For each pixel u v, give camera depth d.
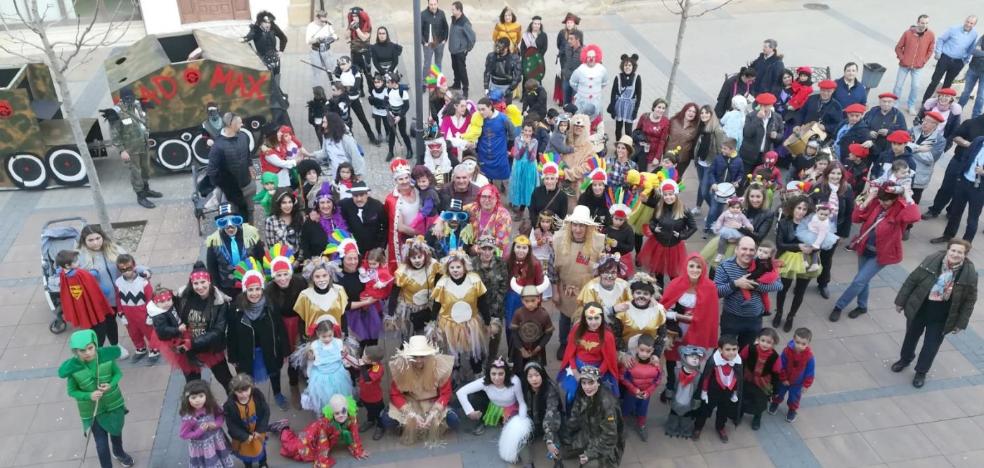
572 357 7.04
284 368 8.17
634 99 12.30
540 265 7.62
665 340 7.22
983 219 11.12
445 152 10.34
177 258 9.97
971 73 14.11
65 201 11.32
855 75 11.88
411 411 7.13
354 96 12.55
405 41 17.20
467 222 8.28
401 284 7.52
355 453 7.06
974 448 7.32
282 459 7.03
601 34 18.05
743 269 7.43
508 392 7.07
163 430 7.36
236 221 7.81
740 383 6.94
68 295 7.61
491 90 13.11
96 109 13.89
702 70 16.20
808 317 9.11
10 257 9.95
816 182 9.37
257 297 6.88
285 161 9.97
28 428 7.38
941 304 7.68
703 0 20.34
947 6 19.97
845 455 7.21
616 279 7.30
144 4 17.03
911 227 10.87
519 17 19.00
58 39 16.86
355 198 8.37
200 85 11.45
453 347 7.40
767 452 7.22
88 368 6.37
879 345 8.69
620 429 6.77
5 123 11.00
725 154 10.02
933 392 8.02
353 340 7.37
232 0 17.67
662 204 8.48
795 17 19.27
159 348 7.06
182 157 11.85
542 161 10.13
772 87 12.59
